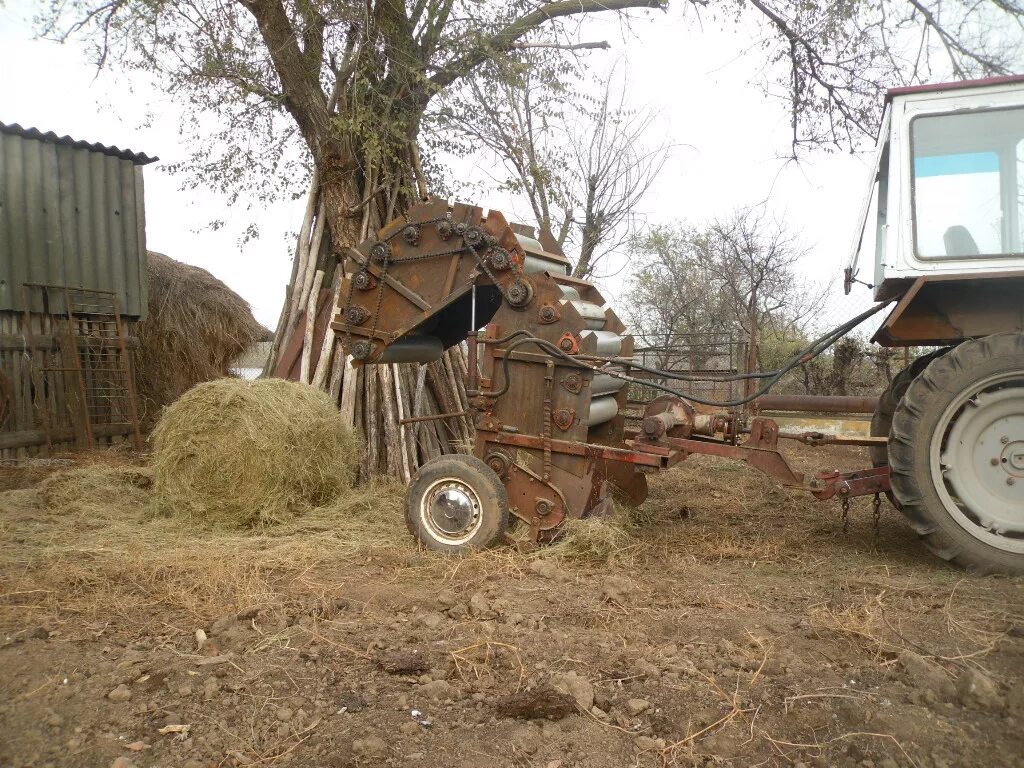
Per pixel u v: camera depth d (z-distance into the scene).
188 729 2.26
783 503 5.86
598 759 2.10
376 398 6.85
